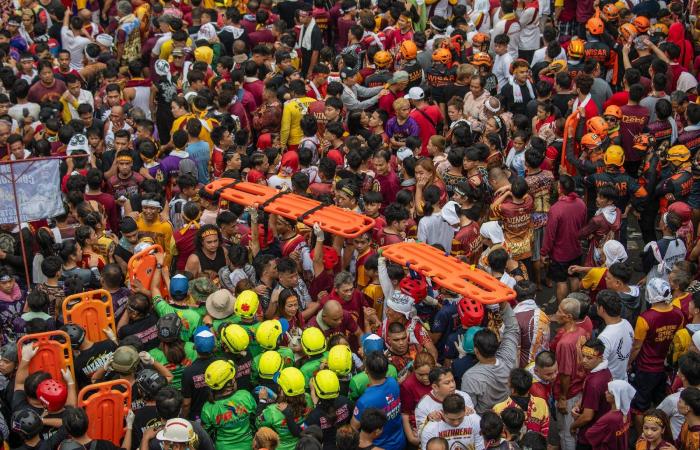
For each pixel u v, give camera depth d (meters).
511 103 32.59
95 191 26.98
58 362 19.33
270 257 22.14
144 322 20.77
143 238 24.03
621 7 37.44
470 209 24.12
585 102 30.23
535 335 20.05
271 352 18.94
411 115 30.14
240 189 24.95
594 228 24.45
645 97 31.45
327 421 17.81
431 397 17.81
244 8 44.62
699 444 17.33
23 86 33.75
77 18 41.06
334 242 23.09
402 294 20.45
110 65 36.12
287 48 36.94
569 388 19.58
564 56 36.59
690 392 17.38
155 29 39.66
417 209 26.33
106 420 17.86
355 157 26.97
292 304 21.05
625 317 21.72
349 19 40.94
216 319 20.50
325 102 30.61
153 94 35.41
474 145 26.91
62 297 22.31
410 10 41.47
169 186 28.75
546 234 25.20
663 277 23.61
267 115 31.58
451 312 20.47
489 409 18.56
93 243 24.11
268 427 17.48
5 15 41.19
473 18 41.00
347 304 21.44
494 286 19.81
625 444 18.67
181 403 17.48
